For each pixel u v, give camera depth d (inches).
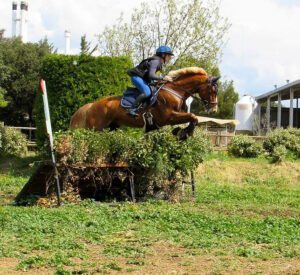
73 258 234.4
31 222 315.6
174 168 437.1
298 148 814.5
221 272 206.7
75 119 478.3
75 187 428.8
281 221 343.3
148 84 433.1
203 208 408.5
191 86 438.9
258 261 230.5
